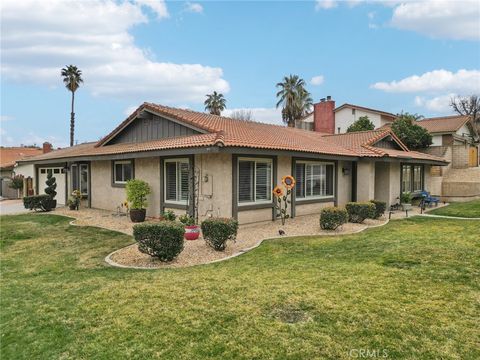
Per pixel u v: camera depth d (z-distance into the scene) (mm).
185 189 13102
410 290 5727
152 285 6277
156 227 7844
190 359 3912
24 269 7816
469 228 11406
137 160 15156
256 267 7379
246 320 4777
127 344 4266
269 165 13336
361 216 13117
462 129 33875
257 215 12812
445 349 3980
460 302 5219
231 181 11734
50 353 4156
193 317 4906
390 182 18031
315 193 15781
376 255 8008
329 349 4023
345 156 15586
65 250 9586
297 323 4660
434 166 24469
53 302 5676
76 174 20453
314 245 9438
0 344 4422
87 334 4555
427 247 8492
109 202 17312
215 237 8859
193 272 7086
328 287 5938
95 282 6617
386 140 20203
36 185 24172
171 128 14672
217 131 12320
